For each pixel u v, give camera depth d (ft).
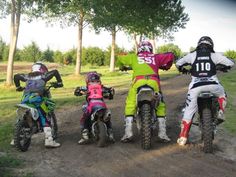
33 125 16.74
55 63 122.52
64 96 36.45
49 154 16.03
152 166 14.37
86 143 17.48
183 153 15.88
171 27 80.53
